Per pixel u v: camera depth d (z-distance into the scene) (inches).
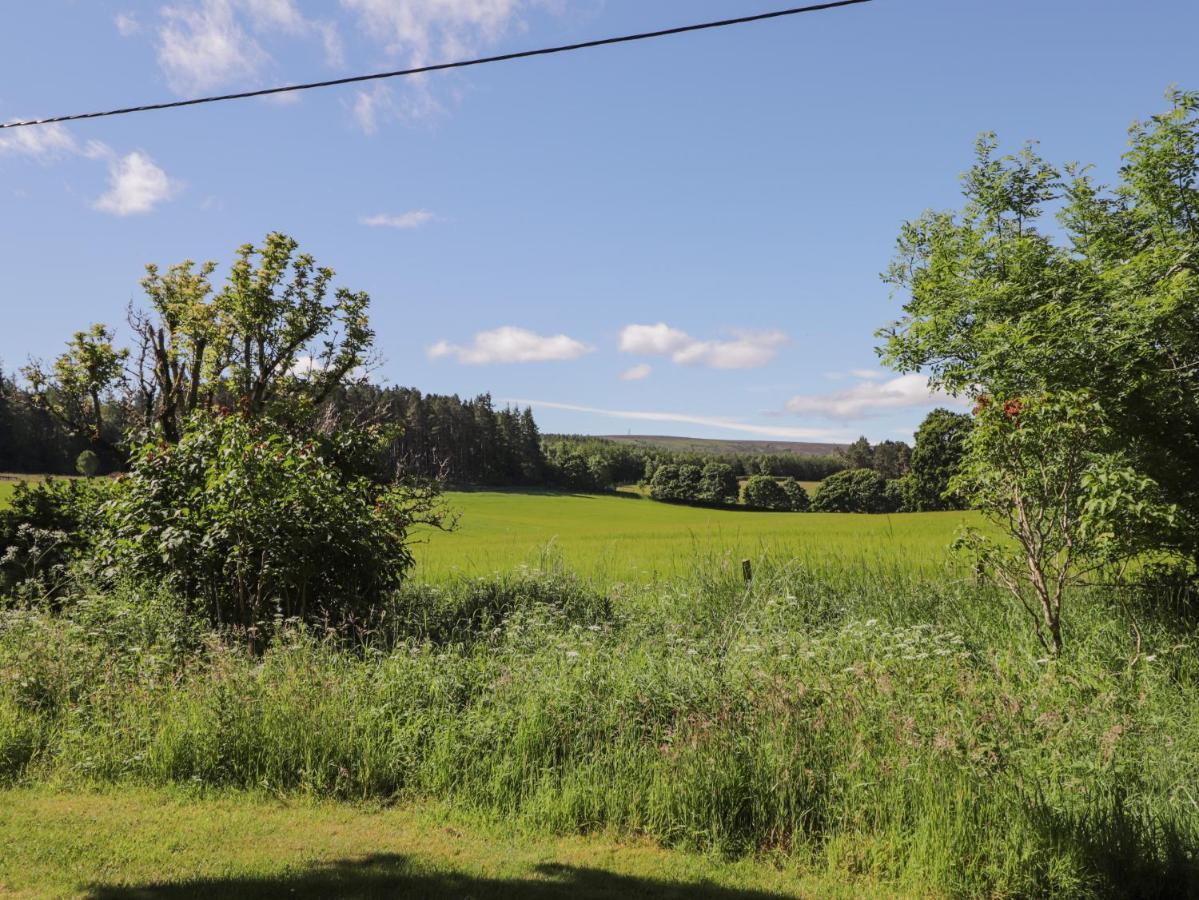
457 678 291.4
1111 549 389.7
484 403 4554.6
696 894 175.8
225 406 654.5
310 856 194.7
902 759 215.6
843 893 177.3
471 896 172.1
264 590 413.4
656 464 5300.2
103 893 171.0
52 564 535.8
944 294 527.8
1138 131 486.0
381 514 481.4
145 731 265.9
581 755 242.4
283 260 786.2
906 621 421.1
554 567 639.8
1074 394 350.6
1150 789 211.3
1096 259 505.4
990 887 177.2
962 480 392.2
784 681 273.9
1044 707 262.8
